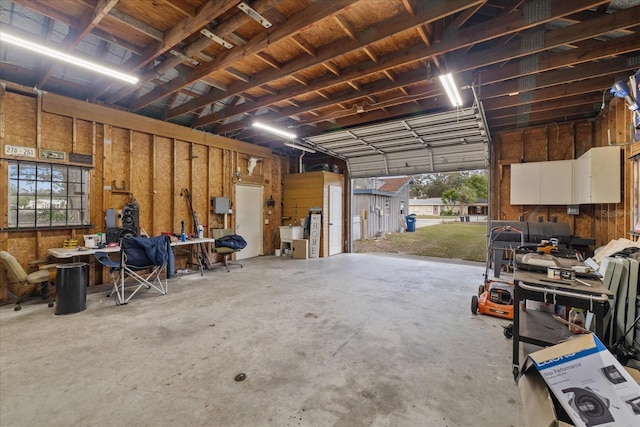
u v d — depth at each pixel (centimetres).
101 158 476
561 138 564
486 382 206
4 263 342
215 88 468
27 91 402
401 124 556
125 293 425
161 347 256
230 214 704
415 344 265
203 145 641
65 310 336
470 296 414
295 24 284
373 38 298
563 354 132
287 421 167
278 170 846
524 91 411
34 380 205
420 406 181
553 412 115
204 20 273
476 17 307
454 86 365
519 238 482
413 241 1108
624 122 412
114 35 326
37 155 407
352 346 260
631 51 298
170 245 453
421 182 3055
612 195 437
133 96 492
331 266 642
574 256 309
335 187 830
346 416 172
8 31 270
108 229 443
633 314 228
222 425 164
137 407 178
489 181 629
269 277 534
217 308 360
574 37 275
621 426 106
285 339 273
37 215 412
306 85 430
